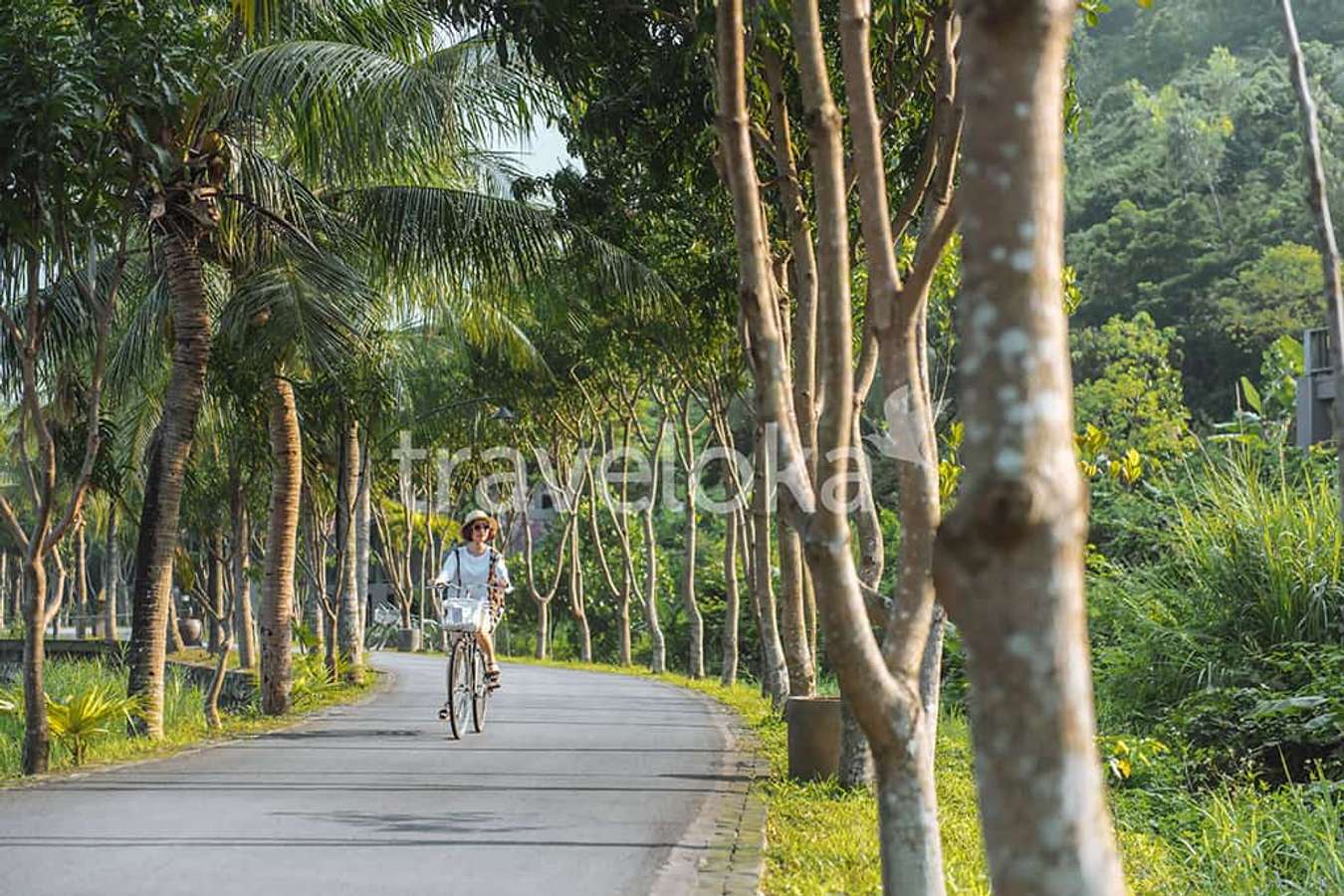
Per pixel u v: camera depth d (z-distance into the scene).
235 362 21.34
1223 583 18.14
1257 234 58.81
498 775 13.13
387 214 20.47
